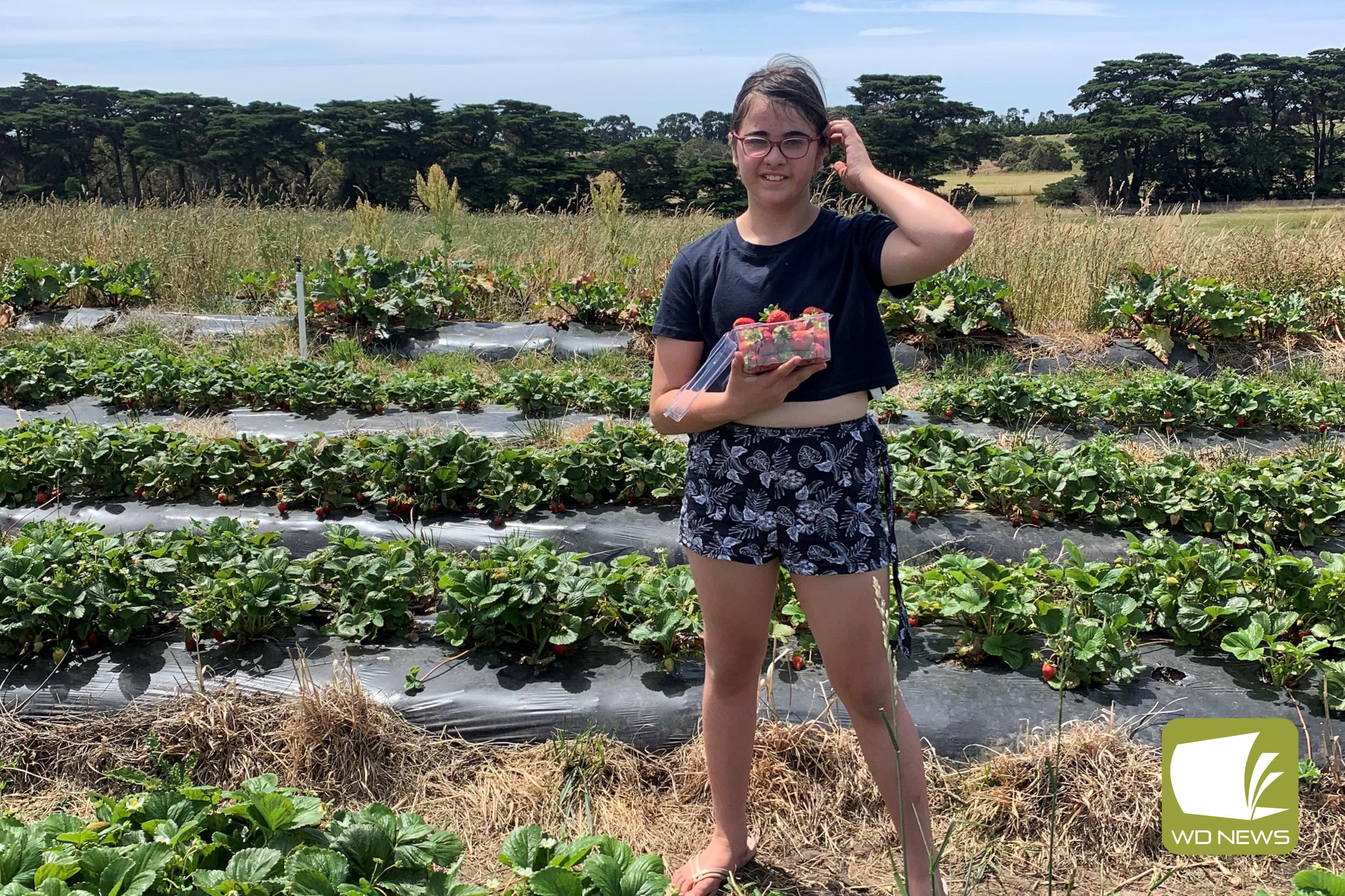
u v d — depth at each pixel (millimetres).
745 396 2504
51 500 6121
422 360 10062
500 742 3904
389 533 5777
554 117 62406
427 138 58156
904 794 2805
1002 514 5898
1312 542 5637
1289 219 17875
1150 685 4059
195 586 4453
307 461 6012
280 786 3672
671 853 3410
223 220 14508
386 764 3762
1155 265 11750
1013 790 3539
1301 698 3943
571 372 8805
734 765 3041
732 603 2770
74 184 46875
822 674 4078
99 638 4305
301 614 4531
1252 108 50625
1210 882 3279
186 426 7703
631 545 5746
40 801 3684
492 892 2852
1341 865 3324
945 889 2854
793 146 2539
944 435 6355
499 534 5766
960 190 41812
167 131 59000
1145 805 3461
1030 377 9523
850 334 2611
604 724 3896
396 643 4395
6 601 4133
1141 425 8008
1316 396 8438
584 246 13555
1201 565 4480
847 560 2656
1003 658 4152
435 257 12898
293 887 2457
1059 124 75000
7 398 8422
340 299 10492
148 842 2598
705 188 53375
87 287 11500
